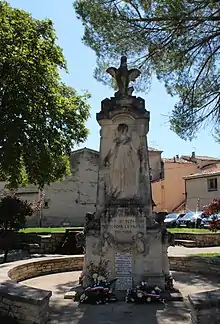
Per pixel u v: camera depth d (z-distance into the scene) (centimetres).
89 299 781
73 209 3441
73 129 2053
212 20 1063
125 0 1155
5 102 1845
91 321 655
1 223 1741
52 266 1151
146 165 919
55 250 1825
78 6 1202
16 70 1845
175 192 4228
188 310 725
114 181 913
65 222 3403
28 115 1847
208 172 3641
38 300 597
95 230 889
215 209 1634
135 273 852
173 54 1181
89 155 3544
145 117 925
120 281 848
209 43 1159
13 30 1902
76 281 1007
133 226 871
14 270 955
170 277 882
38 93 1931
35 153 1839
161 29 1139
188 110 1235
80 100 2130
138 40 1180
